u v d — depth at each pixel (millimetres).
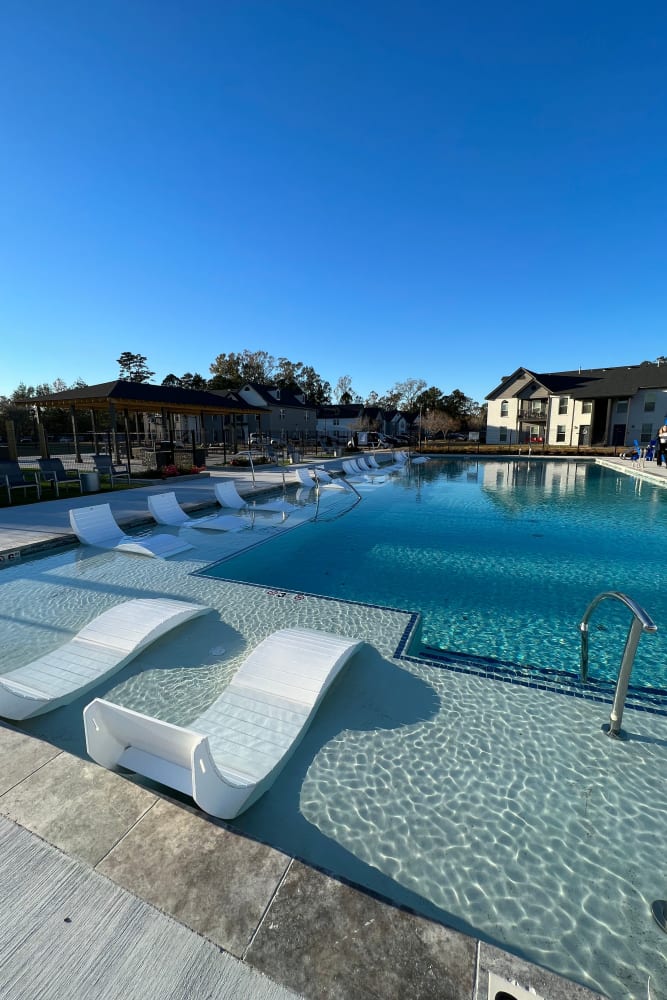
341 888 1524
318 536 8359
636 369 33469
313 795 2146
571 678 3594
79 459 19266
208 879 1541
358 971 1279
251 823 1992
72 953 1320
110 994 1221
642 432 31422
